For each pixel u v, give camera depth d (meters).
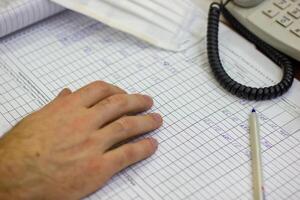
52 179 0.43
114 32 0.61
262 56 0.58
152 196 0.45
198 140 0.49
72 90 0.54
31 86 0.54
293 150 0.49
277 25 0.57
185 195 0.45
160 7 0.60
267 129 0.50
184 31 0.61
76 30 0.61
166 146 0.49
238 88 0.53
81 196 0.44
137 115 0.50
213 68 0.56
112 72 0.56
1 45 0.59
